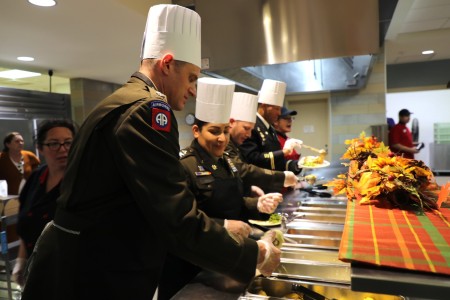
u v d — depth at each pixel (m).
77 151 0.80
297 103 5.23
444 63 5.39
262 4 2.01
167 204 0.74
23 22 2.35
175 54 0.89
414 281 0.53
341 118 4.43
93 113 0.80
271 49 2.10
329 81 3.34
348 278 1.03
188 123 5.45
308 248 1.19
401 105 6.74
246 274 0.80
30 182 1.42
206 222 0.79
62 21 2.34
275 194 1.50
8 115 3.73
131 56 3.36
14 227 1.73
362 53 2.05
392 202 1.08
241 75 2.74
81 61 3.53
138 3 2.20
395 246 0.68
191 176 1.30
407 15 3.48
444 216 0.93
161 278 1.23
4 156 3.10
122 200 0.80
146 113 0.77
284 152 2.19
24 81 4.76
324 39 1.99
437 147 6.14
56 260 0.83
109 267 0.81
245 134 2.10
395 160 1.15
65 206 0.81
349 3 1.88
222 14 2.08
